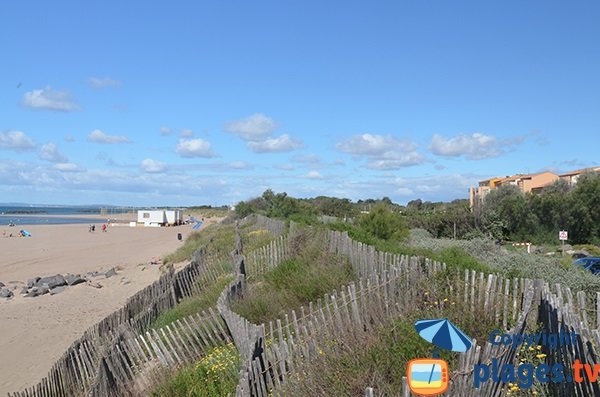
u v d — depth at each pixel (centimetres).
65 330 1892
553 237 4003
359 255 1319
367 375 695
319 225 2162
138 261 3906
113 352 1075
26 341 1758
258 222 4075
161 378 991
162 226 10594
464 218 3844
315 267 1409
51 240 6412
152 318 1493
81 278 2930
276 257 1838
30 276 3262
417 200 7700
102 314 2139
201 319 1141
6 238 6731
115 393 1037
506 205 4159
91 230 8406
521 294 823
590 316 764
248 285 1570
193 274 2075
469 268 1042
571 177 7744
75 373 1160
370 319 888
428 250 1418
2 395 1286
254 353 781
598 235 3966
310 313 875
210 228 6212
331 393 699
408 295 936
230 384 852
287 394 738
